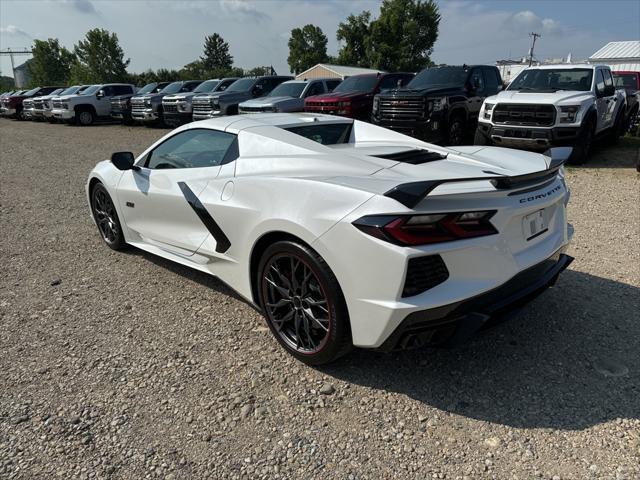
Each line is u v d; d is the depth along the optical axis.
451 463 2.08
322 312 2.65
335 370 2.77
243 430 2.31
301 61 81.56
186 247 3.63
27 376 2.75
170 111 17.80
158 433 2.29
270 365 2.83
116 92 23.44
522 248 2.57
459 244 2.26
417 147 3.54
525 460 2.09
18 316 3.49
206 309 3.55
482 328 2.44
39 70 62.91
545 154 3.23
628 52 39.72
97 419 2.39
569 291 3.64
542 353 2.86
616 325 3.15
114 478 2.04
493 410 2.40
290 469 2.07
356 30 55.31
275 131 3.32
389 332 2.30
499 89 11.34
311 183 2.62
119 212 4.45
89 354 2.97
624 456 2.08
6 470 2.08
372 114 10.21
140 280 4.11
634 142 12.12
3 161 11.65
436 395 2.53
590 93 8.74
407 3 51.44
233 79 18.39
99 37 57.88
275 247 2.72
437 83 10.51
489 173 2.81
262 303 2.98
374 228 2.23
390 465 2.08
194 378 2.71
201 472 2.06
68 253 4.83
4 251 4.94
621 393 2.49
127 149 13.09
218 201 3.17
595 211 5.81
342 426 2.32
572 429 2.25
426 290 2.25
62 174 9.60
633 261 4.19
